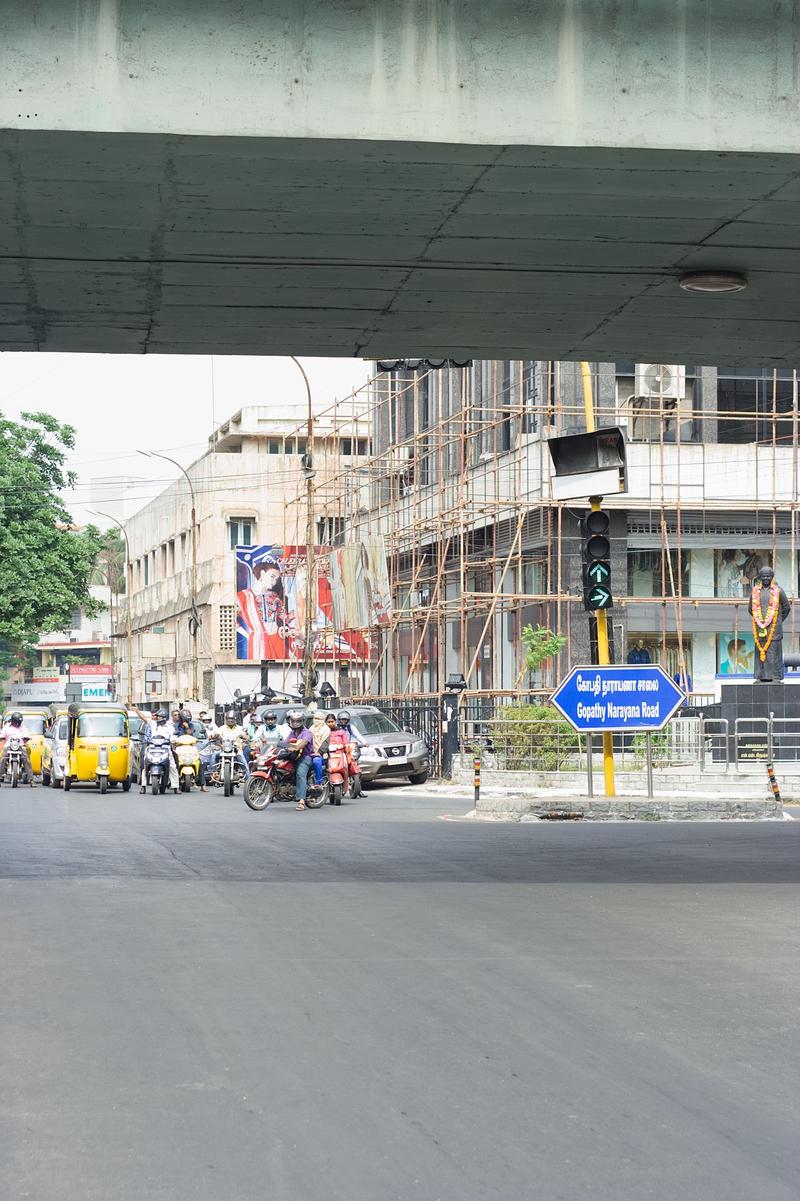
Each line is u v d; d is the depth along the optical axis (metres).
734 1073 6.85
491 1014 8.24
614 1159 5.48
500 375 44.50
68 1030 7.81
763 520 41.47
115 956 10.25
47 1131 5.87
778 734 29.20
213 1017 8.16
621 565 40.59
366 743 35.94
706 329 19.42
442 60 12.20
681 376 41.34
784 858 17.77
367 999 8.68
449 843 19.72
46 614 68.00
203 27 11.98
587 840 20.34
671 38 12.44
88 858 17.33
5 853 17.92
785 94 12.54
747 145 12.52
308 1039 7.58
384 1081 6.68
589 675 24.98
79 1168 5.39
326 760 29.16
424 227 14.89
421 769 36.22
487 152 12.53
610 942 10.97
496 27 12.25
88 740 35.41
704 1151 5.59
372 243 15.46
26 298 17.53
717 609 41.06
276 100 12.05
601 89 12.36
